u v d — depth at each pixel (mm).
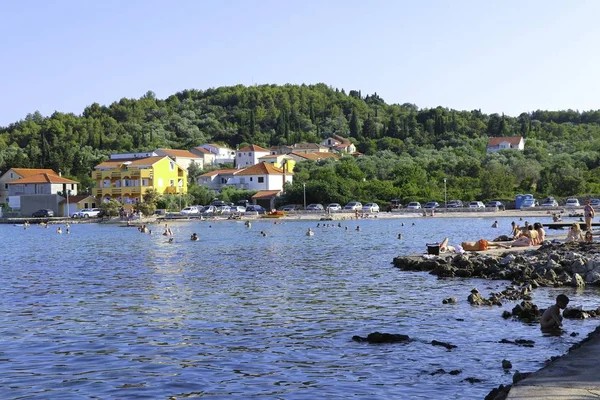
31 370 19844
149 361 20719
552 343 22047
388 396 16891
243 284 38219
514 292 32688
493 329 24438
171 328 25641
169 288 36969
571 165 169750
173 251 63656
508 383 17734
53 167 198000
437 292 34000
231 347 22422
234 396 17203
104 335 24516
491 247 52344
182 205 152250
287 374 19094
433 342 22328
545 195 148500
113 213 143500
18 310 30188
